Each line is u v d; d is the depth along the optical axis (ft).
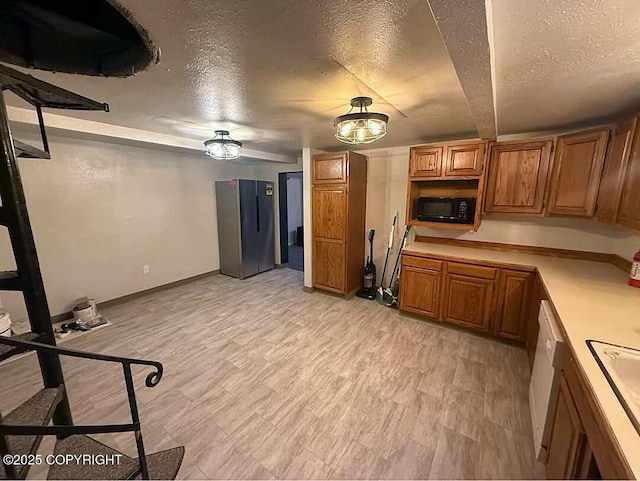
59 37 3.01
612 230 8.64
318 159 12.90
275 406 6.68
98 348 9.19
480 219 10.04
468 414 6.42
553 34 3.70
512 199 9.26
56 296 10.96
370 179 13.70
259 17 3.31
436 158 10.15
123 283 12.94
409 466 5.23
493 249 10.74
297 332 10.23
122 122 8.65
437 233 12.00
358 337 9.86
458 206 10.13
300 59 4.39
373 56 4.34
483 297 9.43
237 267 16.57
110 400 6.86
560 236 9.50
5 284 4.00
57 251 10.87
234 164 17.74
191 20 3.36
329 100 6.40
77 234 11.34
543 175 8.67
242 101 6.51
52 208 10.64
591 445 3.16
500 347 9.16
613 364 3.76
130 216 12.93
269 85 5.50
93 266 11.91
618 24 3.43
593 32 3.63
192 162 15.37
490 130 7.98
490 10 3.16
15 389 7.25
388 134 10.07
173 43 3.91
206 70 4.83
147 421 6.24
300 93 5.92
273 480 4.98
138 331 10.30
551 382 4.91
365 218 14.07
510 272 8.84
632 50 4.09
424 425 6.12
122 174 12.48
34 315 4.17
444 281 10.11
